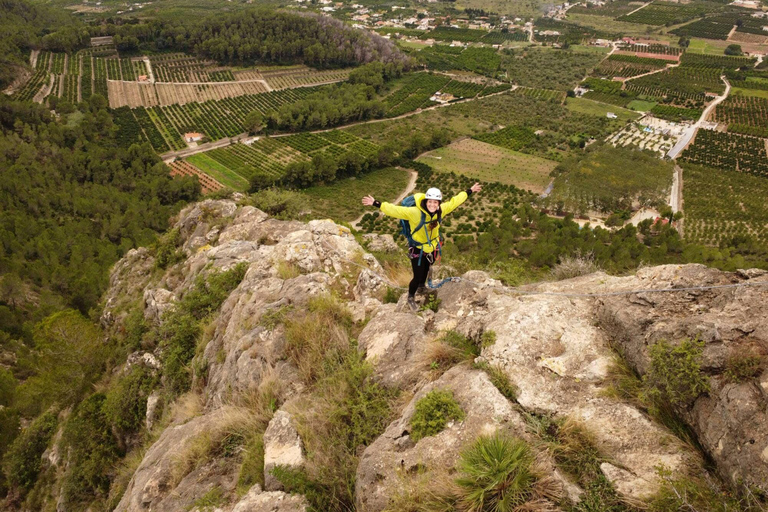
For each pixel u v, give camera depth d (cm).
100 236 6234
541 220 7206
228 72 15375
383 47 16900
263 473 749
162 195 8075
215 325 1345
